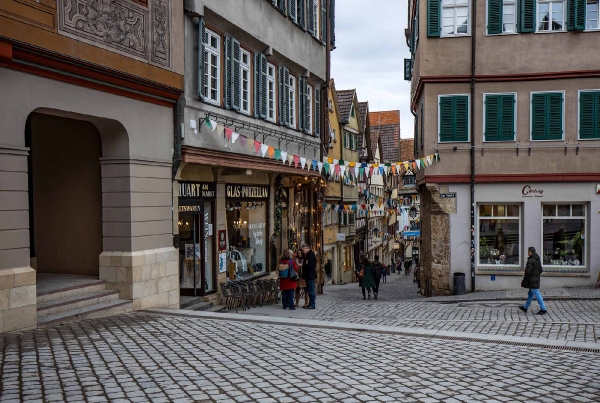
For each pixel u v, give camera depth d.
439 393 7.01
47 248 13.54
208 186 16.52
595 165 20.05
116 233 12.59
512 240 20.69
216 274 16.75
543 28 20.41
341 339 10.08
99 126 12.35
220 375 7.56
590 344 9.76
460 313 14.83
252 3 17.17
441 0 20.88
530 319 13.44
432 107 21.06
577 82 20.19
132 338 9.62
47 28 10.06
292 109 21.50
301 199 24.62
